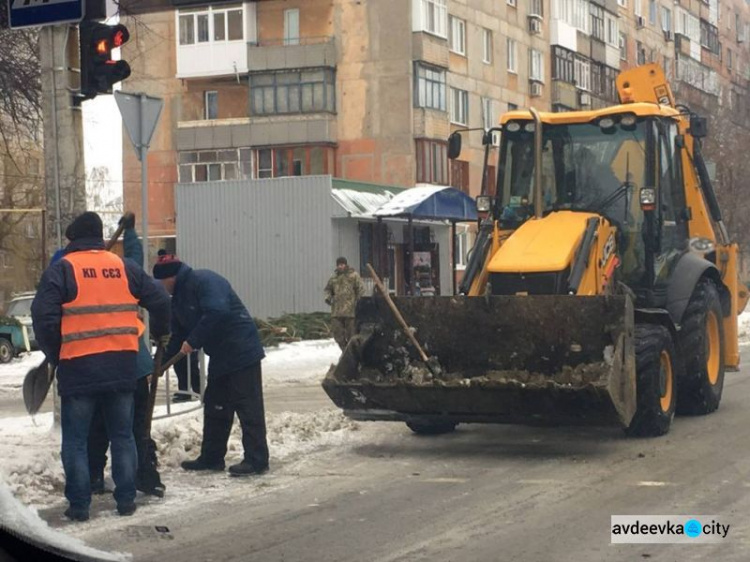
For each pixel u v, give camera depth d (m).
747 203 47.75
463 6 45.09
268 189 33.66
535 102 50.06
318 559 6.54
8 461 8.84
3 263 51.50
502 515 7.57
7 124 23.55
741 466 9.14
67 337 7.44
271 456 9.96
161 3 19.88
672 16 65.81
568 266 10.84
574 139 11.97
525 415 9.73
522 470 9.20
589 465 9.36
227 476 9.10
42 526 6.56
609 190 11.76
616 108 11.84
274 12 42.88
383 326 10.72
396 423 11.84
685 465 9.25
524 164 12.18
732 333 13.45
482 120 46.31
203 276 8.96
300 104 42.25
